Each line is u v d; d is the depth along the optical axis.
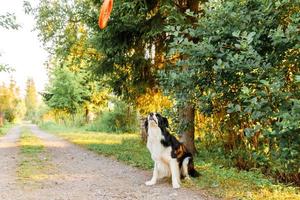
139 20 11.92
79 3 19.05
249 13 5.23
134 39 12.82
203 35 5.79
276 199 6.54
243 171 9.30
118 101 32.56
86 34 19.92
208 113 6.28
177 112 8.80
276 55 4.86
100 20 4.71
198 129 13.11
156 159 8.17
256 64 4.55
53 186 8.23
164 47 12.48
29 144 20.14
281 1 4.73
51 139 25.33
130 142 19.94
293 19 4.41
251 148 9.31
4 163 12.03
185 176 8.50
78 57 21.08
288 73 4.94
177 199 6.92
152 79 13.58
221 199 6.82
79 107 41.28
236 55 4.70
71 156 14.25
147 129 8.24
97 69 13.78
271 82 4.46
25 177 9.33
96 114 45.56
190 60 5.68
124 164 11.69
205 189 7.63
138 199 6.98
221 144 11.66
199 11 11.76
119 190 7.76
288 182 8.02
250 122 6.44
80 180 8.97
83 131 36.00
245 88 4.36
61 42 20.83
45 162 12.31
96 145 18.22
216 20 5.61
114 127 33.84
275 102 4.32
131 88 14.16
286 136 4.20
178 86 6.05
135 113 33.50
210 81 5.70
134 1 11.07
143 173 9.87
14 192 7.58
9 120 74.31
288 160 4.45
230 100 5.43
